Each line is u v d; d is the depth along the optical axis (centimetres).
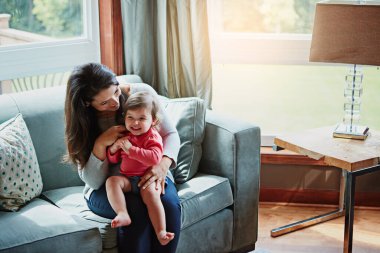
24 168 256
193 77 340
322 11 289
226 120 297
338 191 359
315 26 292
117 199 245
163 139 270
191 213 269
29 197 257
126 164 253
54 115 284
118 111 258
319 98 361
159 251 252
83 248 234
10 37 311
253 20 355
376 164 285
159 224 245
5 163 248
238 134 285
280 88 362
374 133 315
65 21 334
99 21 340
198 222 277
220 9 356
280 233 326
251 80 363
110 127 257
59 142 283
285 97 363
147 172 254
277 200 365
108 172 258
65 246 230
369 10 280
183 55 338
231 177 289
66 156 260
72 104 248
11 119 266
